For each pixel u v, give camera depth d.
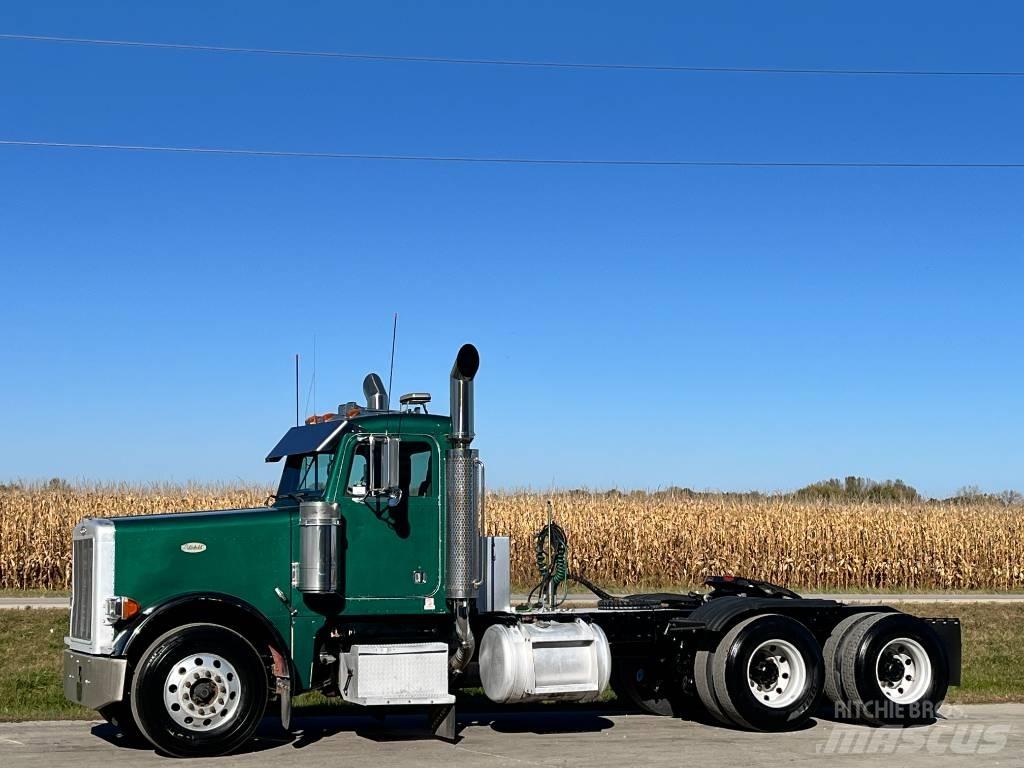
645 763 9.88
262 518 10.99
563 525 34.09
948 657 12.61
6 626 18.78
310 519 10.87
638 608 12.48
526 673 11.08
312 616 10.97
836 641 12.25
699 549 34.81
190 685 10.12
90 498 32.16
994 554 35.41
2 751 10.42
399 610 11.17
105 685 10.13
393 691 10.88
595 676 11.33
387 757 10.16
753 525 35.38
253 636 10.88
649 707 13.31
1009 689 16.06
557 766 9.71
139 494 33.59
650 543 34.53
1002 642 21.53
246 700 10.28
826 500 40.59
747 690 11.66
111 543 10.54
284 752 10.44
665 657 12.57
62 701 13.99
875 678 12.02
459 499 11.24
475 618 11.68
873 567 35.31
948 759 10.23
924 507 38.34
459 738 11.30
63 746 10.73
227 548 10.83
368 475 11.09
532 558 33.16
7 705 13.69
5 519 29.16
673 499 37.78
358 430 11.24
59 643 17.83
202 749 10.08
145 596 10.55
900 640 12.22
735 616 11.92
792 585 35.25
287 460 12.02
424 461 11.42
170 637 10.14
